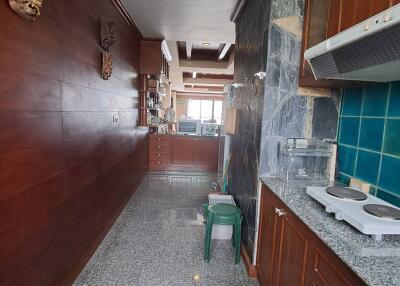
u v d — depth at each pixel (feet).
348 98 5.79
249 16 7.66
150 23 11.54
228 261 7.02
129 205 11.05
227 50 17.40
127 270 6.51
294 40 5.77
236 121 9.18
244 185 7.61
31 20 4.06
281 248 4.69
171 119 20.48
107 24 7.77
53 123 4.89
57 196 5.16
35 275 4.50
